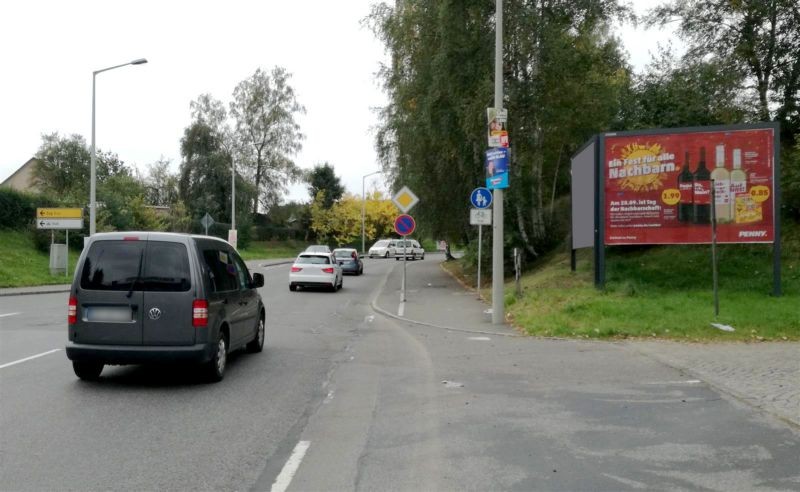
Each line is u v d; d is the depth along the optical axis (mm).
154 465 5336
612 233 15086
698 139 14625
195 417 6824
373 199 74938
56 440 5996
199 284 8188
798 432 6188
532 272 22594
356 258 34844
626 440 5992
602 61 23625
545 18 21359
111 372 9203
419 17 22609
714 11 20938
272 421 6688
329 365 9805
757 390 7762
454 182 25719
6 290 23969
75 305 8156
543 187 29109
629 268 17156
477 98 20781
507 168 13836
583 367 9336
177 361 8047
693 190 14633
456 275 30375
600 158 15156
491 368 9391
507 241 23281
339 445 5891
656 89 20484
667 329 11594
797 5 19453
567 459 5480
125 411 7062
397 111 25766
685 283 15070
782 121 19750
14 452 5645
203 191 59750
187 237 8406
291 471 5203
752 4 19547
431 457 5547
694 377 8555
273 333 13469
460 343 11766
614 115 22734
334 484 4930
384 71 26406
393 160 30031
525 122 22344
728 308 12500
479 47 21422
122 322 8070
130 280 8141
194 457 5543
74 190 43750
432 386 8273
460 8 21031
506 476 5086
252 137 65188
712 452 5637
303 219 73625
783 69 20156
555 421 6621
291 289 25312
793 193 17047
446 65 21281
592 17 22047
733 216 14305
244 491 4785
